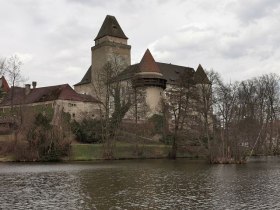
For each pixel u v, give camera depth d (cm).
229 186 3431
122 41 12575
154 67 10825
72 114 10062
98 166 5662
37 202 2666
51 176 4231
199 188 3306
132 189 3247
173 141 8069
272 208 2489
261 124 8825
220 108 6744
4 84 11612
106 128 7900
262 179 3944
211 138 7262
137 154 7944
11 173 4562
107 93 8312
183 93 7875
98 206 2531
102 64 12262
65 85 10469
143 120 9062
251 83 9450
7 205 2564
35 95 10694
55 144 7025
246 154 6519
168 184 3562
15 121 7762
